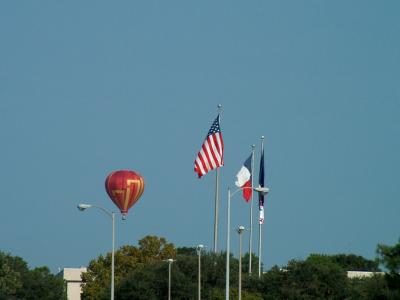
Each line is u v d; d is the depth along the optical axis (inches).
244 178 7406.5
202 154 7426.2
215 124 7411.4
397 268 5275.6
